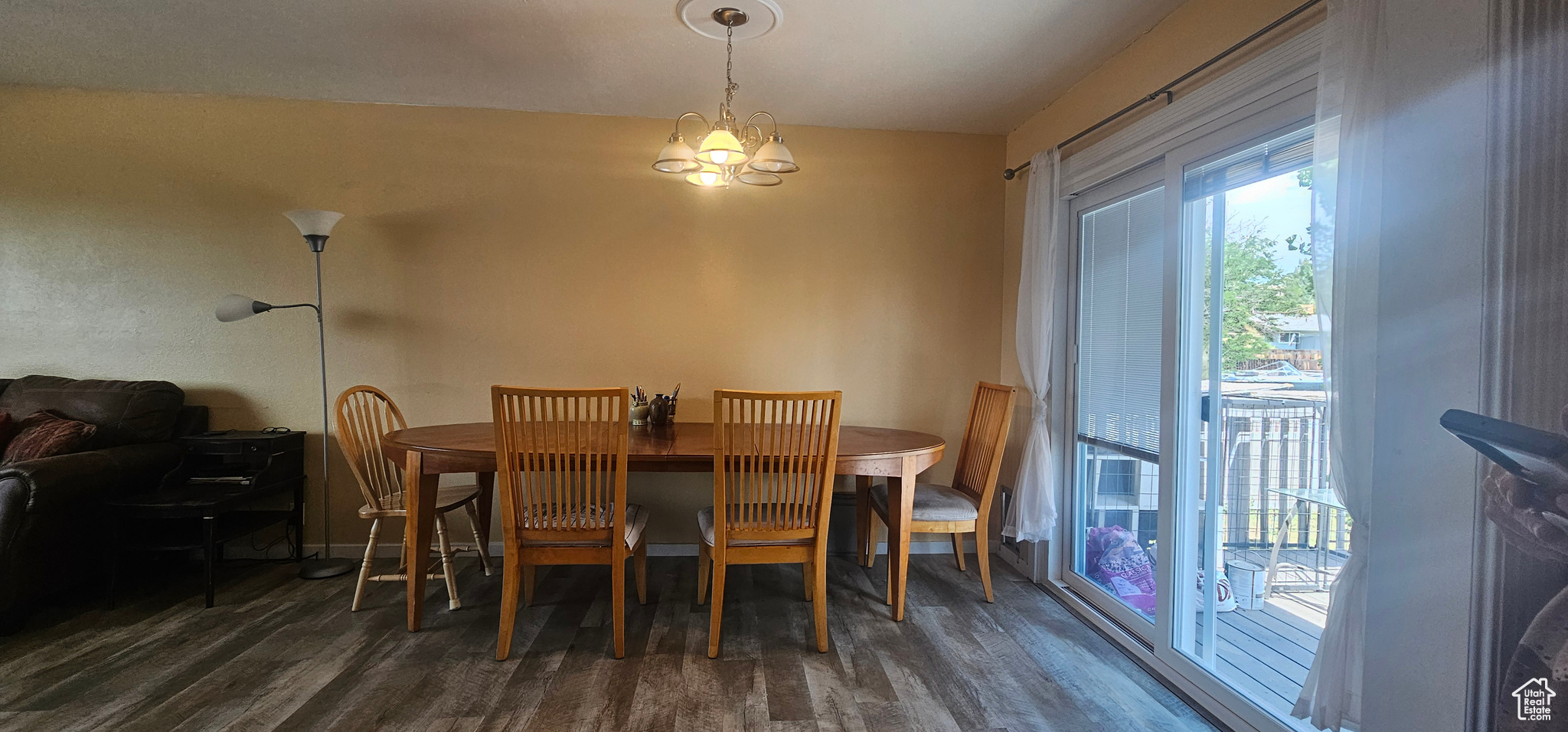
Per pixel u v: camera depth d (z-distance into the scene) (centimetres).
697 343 345
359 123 328
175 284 321
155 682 207
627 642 242
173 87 312
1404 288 119
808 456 233
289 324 327
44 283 316
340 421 266
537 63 280
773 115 336
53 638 238
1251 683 200
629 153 341
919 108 324
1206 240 215
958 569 331
